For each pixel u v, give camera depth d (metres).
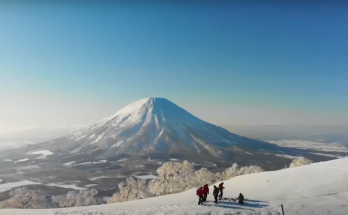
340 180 31.75
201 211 21.59
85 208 29.55
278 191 30.88
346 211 20.38
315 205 21.97
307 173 37.22
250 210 21.44
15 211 28.62
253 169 79.00
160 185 71.31
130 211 24.84
